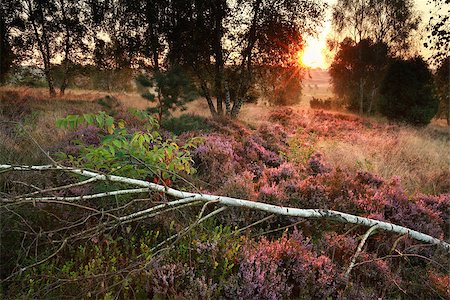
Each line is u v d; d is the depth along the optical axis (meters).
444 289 3.44
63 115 9.71
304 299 3.04
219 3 14.63
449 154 10.52
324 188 5.32
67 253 3.54
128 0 15.40
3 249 3.32
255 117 17.16
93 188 4.34
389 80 21.70
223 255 3.30
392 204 5.09
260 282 3.00
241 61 15.85
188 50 14.78
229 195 4.68
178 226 3.90
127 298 2.88
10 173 4.20
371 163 7.92
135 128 7.55
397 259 4.09
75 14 21.59
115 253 3.49
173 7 14.81
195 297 2.77
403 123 19.45
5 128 7.01
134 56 16.66
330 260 3.45
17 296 2.74
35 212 3.72
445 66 16.67
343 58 29.52
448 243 4.39
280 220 4.47
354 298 3.09
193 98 10.98
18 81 19.80
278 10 15.02
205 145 7.05
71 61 21.70
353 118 19.77
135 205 4.16
